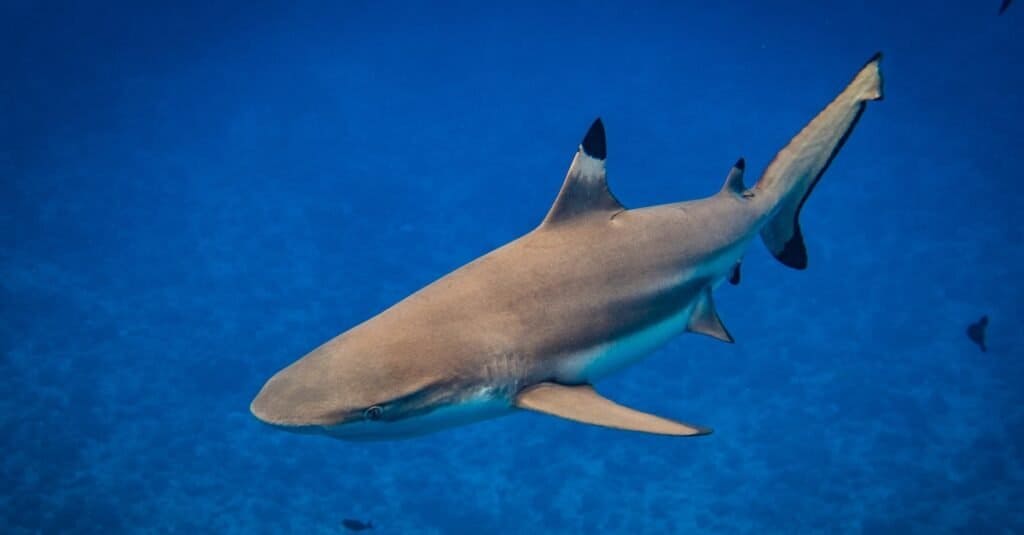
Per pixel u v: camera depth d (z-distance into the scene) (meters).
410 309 4.58
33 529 13.67
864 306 20.16
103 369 17.94
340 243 23.83
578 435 16.31
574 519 14.23
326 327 19.83
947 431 15.99
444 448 15.96
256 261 22.72
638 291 5.27
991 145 29.05
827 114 6.81
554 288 4.92
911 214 24.48
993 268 21.30
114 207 25.33
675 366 18.31
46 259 22.12
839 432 16.14
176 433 16.22
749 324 19.75
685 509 14.43
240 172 28.14
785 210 6.80
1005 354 17.98
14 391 17.03
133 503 14.38
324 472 15.35
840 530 13.85
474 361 4.43
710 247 5.86
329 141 31.14
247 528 13.95
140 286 21.23
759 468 15.35
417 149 30.77
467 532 13.95
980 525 13.75
